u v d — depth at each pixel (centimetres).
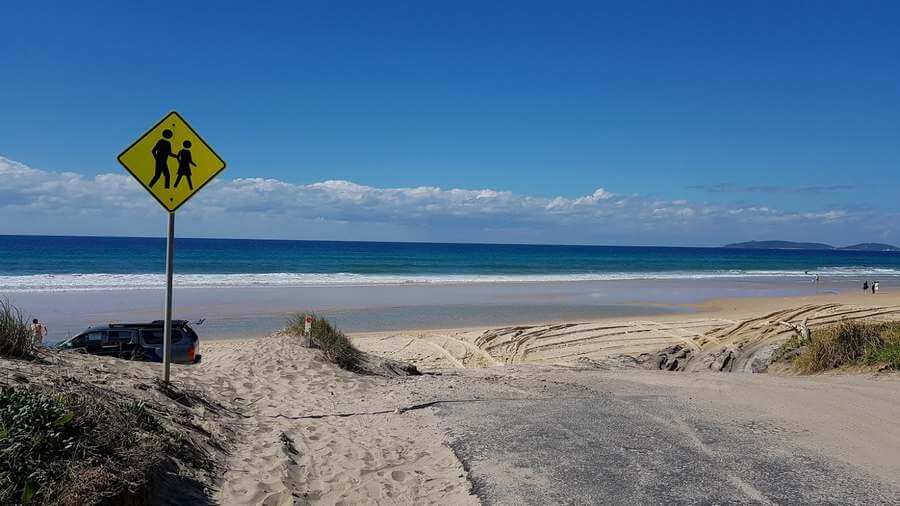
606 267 7888
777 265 9469
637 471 536
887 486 495
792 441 623
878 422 697
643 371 1274
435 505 475
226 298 3253
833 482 504
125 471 397
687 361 1759
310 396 867
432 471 552
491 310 3073
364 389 941
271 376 977
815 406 784
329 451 602
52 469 372
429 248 15875
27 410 403
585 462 561
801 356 1283
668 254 14275
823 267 9138
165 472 445
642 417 733
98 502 352
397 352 1952
